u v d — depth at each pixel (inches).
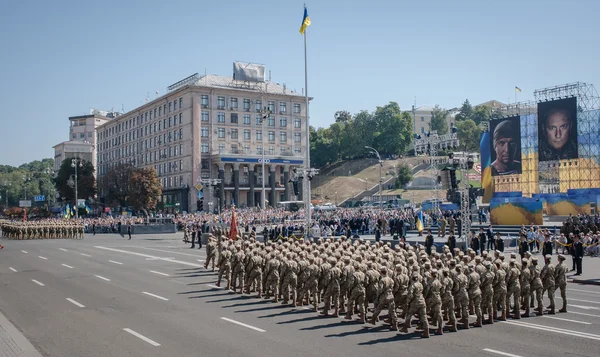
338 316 737.0
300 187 3932.1
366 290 711.1
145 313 750.5
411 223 2372.0
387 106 6766.7
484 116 7185.0
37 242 2269.9
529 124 3238.2
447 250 860.6
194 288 972.6
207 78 4480.8
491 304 693.9
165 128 4623.5
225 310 774.5
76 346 576.4
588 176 3014.3
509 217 2192.4
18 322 693.9
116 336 618.5
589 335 625.9
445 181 1722.4
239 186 4377.5
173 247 1946.4
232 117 4379.9
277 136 4566.9
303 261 810.8
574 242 1217.4
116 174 4318.4
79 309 778.8
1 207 6392.7
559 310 782.5
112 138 5792.3
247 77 4419.3
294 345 577.0
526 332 642.2
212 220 2790.4
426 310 640.4
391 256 820.6
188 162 4252.0
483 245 1492.4
